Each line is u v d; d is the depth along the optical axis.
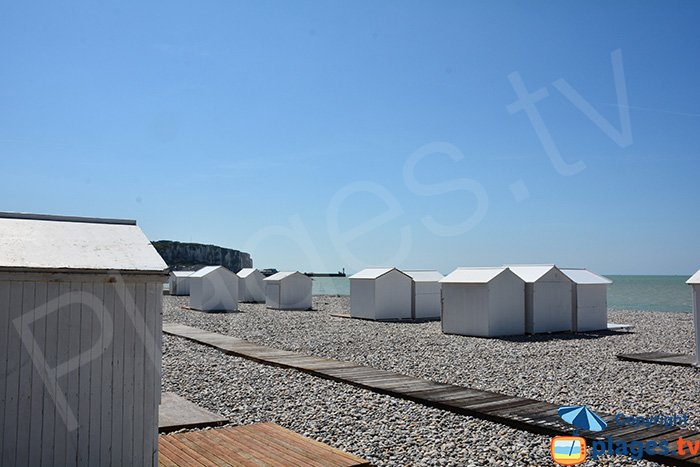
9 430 6.03
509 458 7.79
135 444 6.60
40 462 6.14
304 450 7.73
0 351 6.03
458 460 7.71
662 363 16.34
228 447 7.87
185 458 7.37
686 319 33.88
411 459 7.76
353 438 8.71
